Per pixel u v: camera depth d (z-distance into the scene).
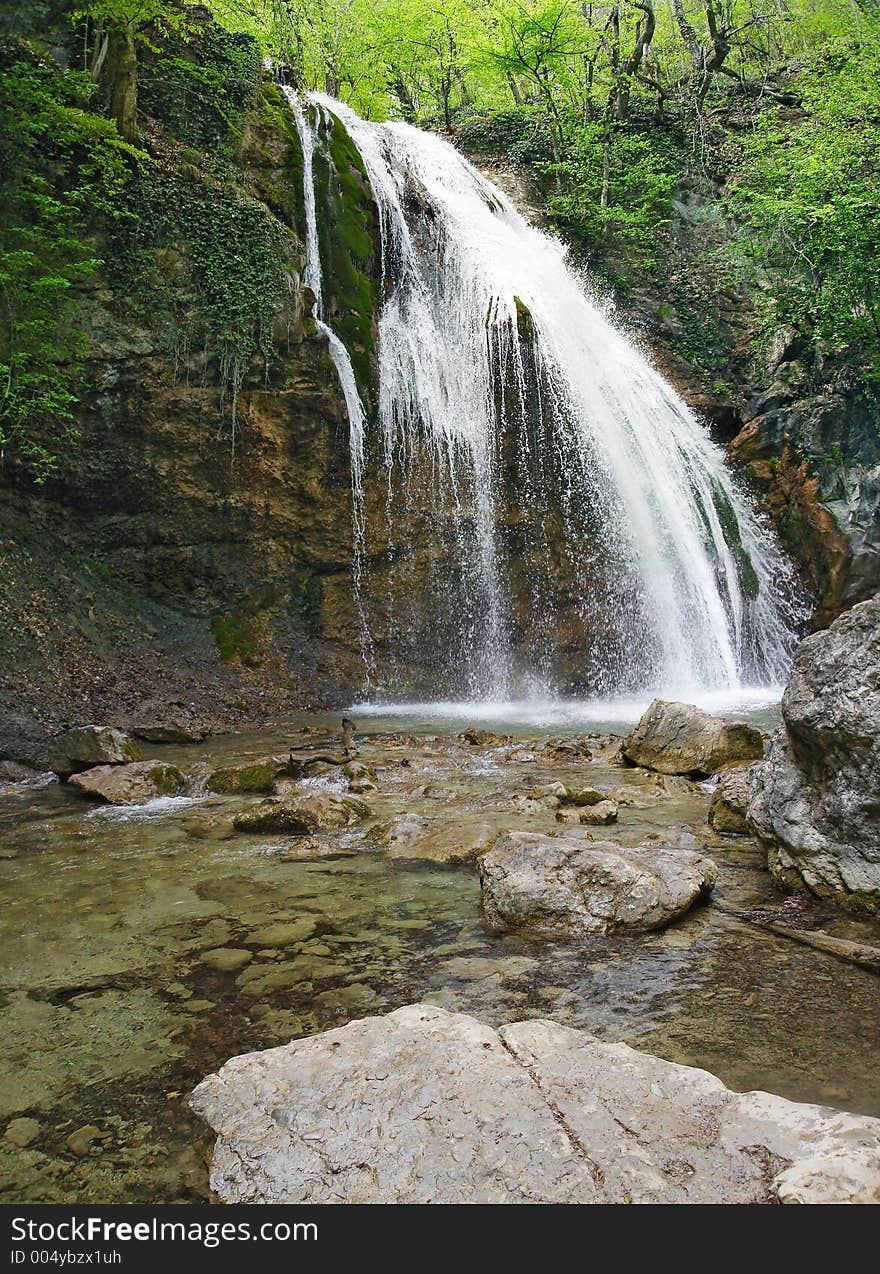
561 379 16.97
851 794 4.33
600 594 16.44
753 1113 2.37
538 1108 2.39
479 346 16.62
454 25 26.66
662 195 25.42
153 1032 3.26
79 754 8.30
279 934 4.24
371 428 15.14
